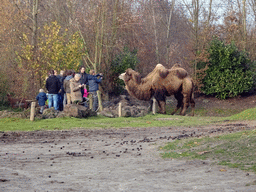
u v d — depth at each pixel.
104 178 5.30
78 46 21.70
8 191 4.42
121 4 25.27
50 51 20.28
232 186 4.48
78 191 4.46
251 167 5.51
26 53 19.80
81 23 24.67
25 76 20.41
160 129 13.75
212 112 25.73
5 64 21.48
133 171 5.87
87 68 25.25
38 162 6.81
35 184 4.86
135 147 8.89
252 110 18.62
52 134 11.80
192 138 9.18
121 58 27.33
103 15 23.75
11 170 5.89
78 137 11.12
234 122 15.99
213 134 9.77
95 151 8.33
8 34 21.70
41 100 16.91
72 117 16.11
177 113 24.88
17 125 13.76
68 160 7.09
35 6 23.61
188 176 5.28
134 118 17.89
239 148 6.83
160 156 7.38
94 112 17.73
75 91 16.48
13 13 22.08
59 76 17.89
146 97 21.77
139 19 26.91
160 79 21.42
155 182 4.94
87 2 25.16
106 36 25.02
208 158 6.60
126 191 4.44
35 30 23.22
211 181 4.84
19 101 20.66
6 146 8.95
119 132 12.67
